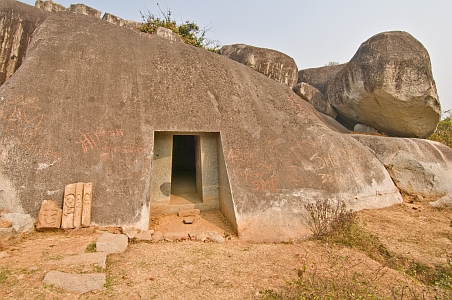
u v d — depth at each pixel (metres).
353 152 7.38
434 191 7.64
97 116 5.30
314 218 5.34
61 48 5.85
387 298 3.15
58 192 4.55
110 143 5.15
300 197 5.89
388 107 8.87
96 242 3.91
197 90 6.49
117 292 2.93
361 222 5.75
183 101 6.16
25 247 3.74
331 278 3.49
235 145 6.12
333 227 5.18
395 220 6.01
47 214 4.35
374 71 8.47
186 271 3.54
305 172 6.36
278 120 7.13
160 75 6.35
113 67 6.01
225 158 5.90
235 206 5.38
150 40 7.05
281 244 4.93
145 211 4.83
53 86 5.30
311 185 6.21
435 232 5.36
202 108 6.26
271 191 5.77
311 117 7.96
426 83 8.27
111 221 4.59
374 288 3.23
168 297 2.93
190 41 11.66
